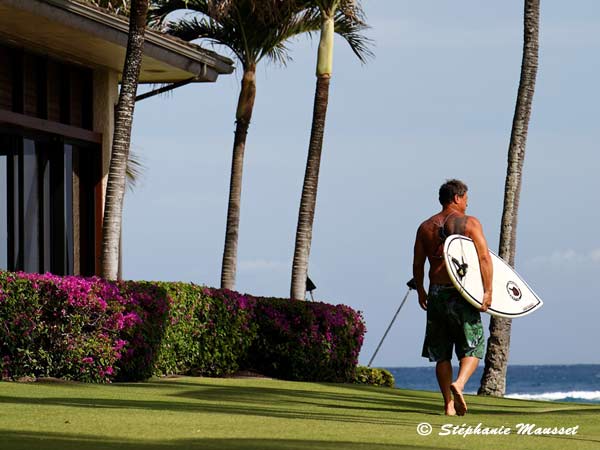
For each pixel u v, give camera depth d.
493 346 76.44
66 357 53.31
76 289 53.53
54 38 67.94
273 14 89.44
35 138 71.31
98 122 76.69
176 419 30.50
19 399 38.88
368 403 47.50
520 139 76.56
